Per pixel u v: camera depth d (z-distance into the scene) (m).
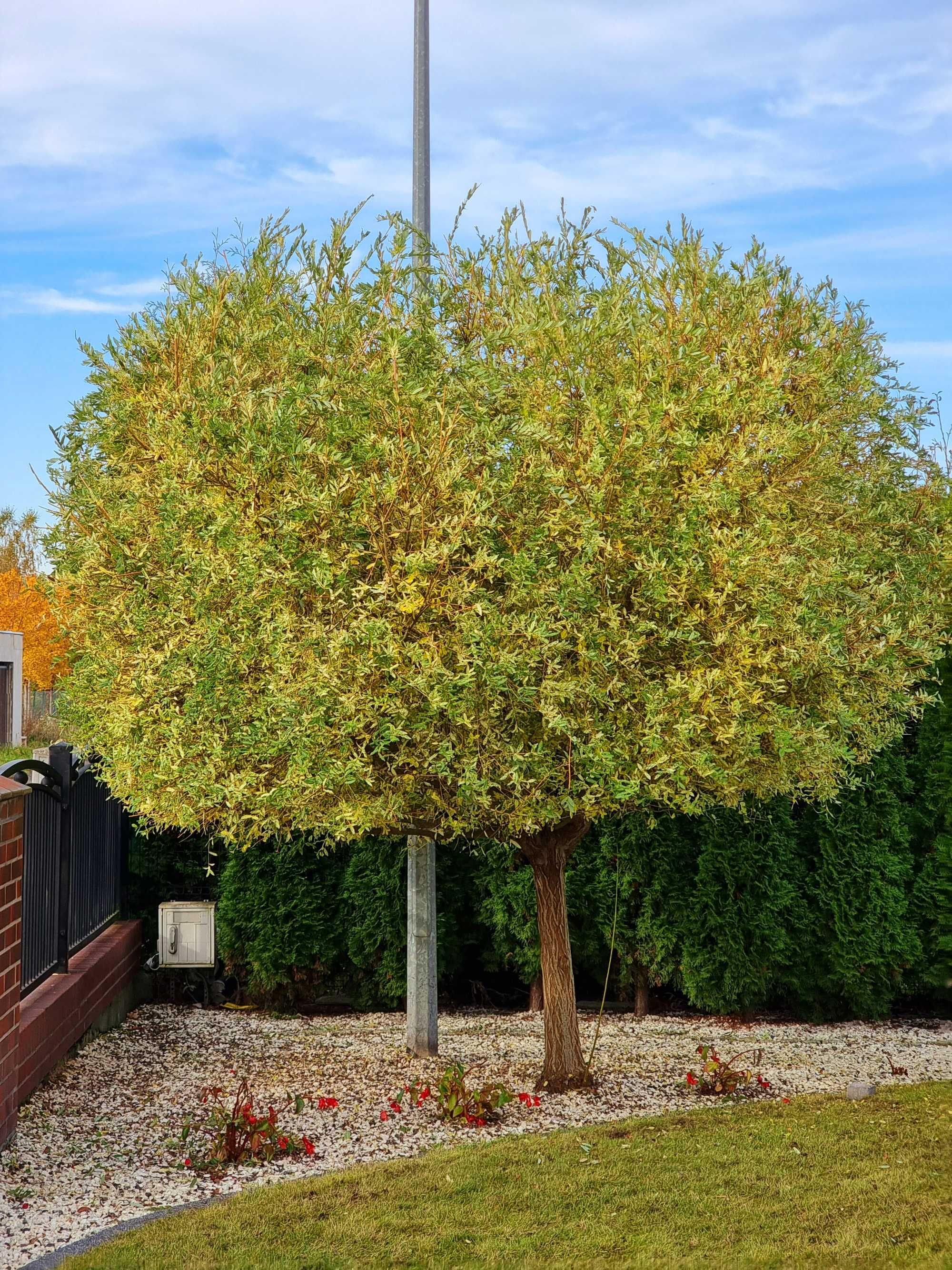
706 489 4.70
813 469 5.50
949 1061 6.92
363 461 4.68
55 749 6.95
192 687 4.99
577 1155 4.82
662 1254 3.75
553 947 6.16
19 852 5.33
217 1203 4.32
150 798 5.30
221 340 5.38
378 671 4.47
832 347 5.87
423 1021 6.98
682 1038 7.77
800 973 8.38
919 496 6.93
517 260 5.65
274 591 4.68
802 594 4.92
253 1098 6.06
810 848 8.55
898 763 8.42
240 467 4.80
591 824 8.21
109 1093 6.14
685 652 4.77
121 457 5.69
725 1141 4.99
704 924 8.30
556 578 4.64
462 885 8.80
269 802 5.00
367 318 5.31
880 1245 3.77
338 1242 3.90
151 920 9.05
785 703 5.30
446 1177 4.56
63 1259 3.76
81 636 5.87
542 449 4.78
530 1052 7.13
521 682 4.61
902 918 8.45
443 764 4.55
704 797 5.82
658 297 5.39
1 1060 5.04
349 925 8.71
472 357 5.22
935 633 6.70
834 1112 5.46
